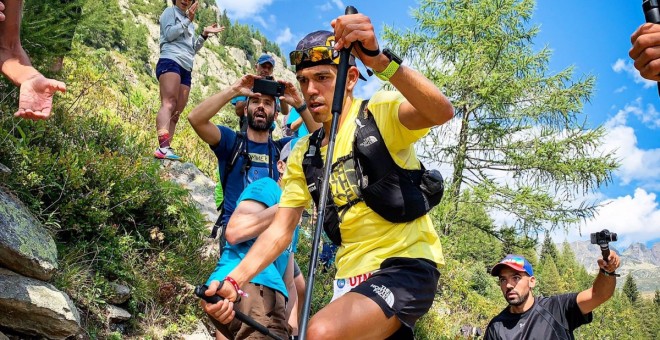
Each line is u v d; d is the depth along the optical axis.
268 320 3.67
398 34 16.75
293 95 4.79
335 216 2.88
